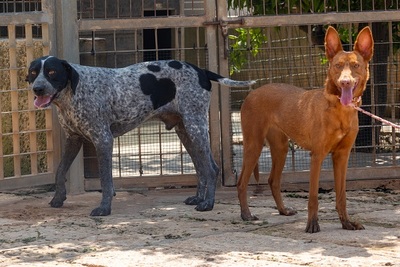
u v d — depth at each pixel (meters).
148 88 9.70
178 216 9.25
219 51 10.73
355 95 7.96
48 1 10.54
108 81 9.55
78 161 10.66
